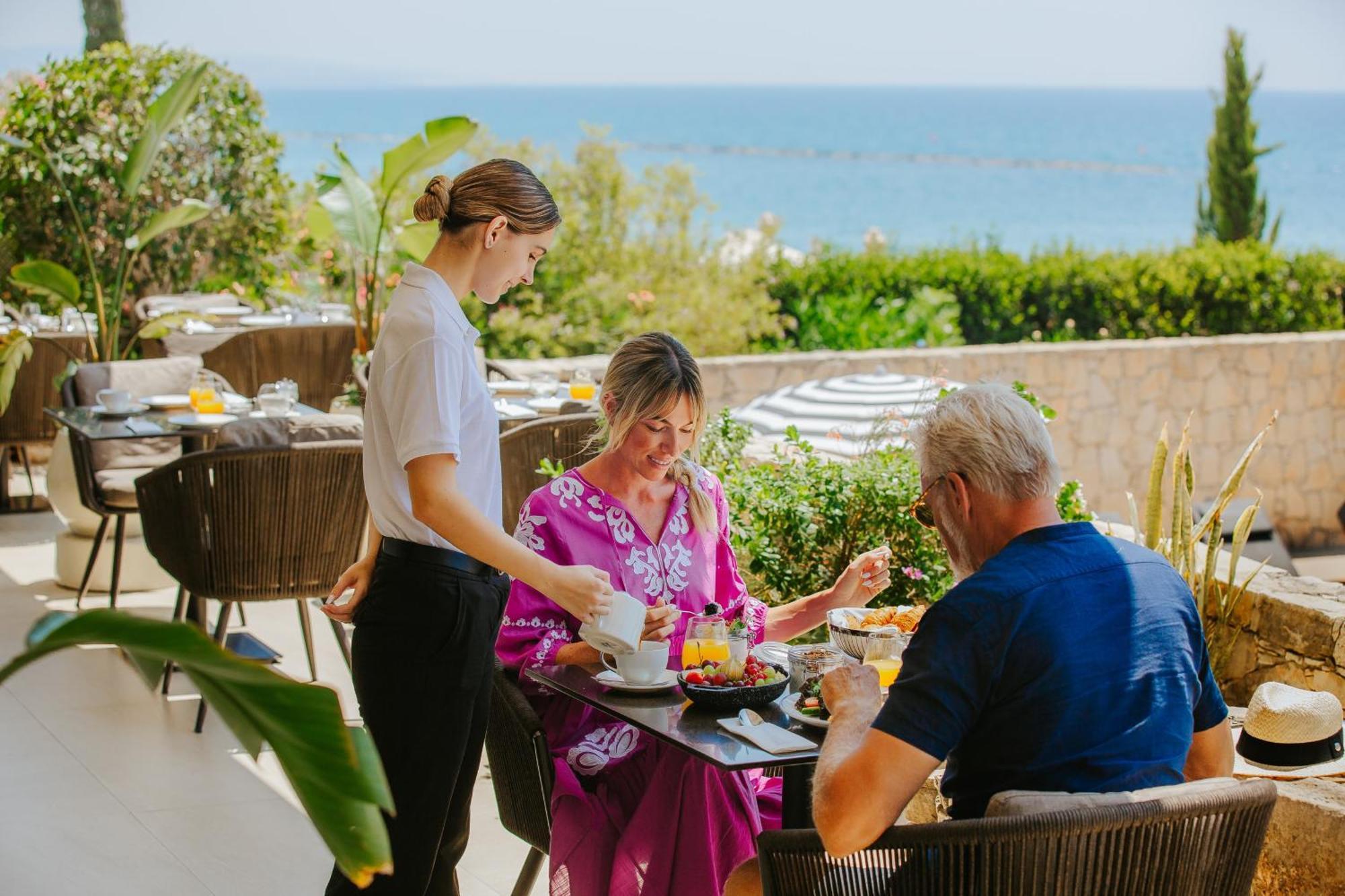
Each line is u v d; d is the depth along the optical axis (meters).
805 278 11.33
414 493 2.32
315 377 7.64
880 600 4.09
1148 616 1.90
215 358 7.36
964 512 1.97
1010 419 1.94
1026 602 1.83
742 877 2.27
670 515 2.82
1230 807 1.77
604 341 10.34
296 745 1.28
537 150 10.97
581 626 2.63
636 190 10.84
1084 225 47.06
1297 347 8.84
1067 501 4.43
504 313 10.21
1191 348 8.64
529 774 2.54
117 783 3.82
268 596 4.21
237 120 8.84
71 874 3.25
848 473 4.23
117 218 8.28
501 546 2.34
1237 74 17.52
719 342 10.49
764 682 2.40
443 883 2.56
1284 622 3.72
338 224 7.27
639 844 2.48
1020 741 1.84
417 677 2.40
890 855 1.81
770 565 3.96
